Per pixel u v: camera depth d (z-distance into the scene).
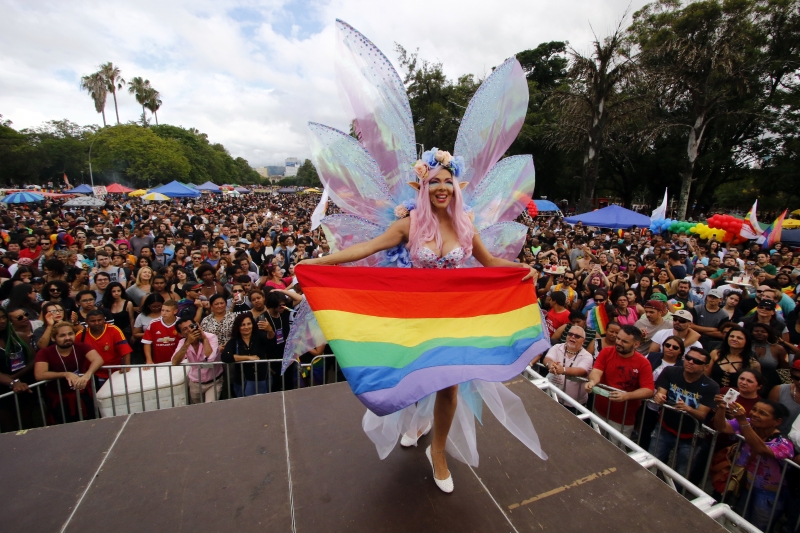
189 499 2.39
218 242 10.06
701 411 3.91
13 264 7.78
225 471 2.62
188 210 24.45
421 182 2.46
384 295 2.34
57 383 4.25
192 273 8.27
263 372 5.05
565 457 2.85
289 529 2.20
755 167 30.77
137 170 47.97
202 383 4.82
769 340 4.96
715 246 12.52
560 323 6.17
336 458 2.74
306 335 2.75
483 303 2.48
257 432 3.02
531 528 2.26
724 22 23.75
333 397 3.49
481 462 2.77
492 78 2.95
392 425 2.50
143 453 2.77
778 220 13.44
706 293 7.82
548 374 5.05
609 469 2.74
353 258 2.38
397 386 2.07
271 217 22.25
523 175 3.01
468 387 2.52
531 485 2.58
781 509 3.49
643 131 25.36
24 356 4.41
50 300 5.78
